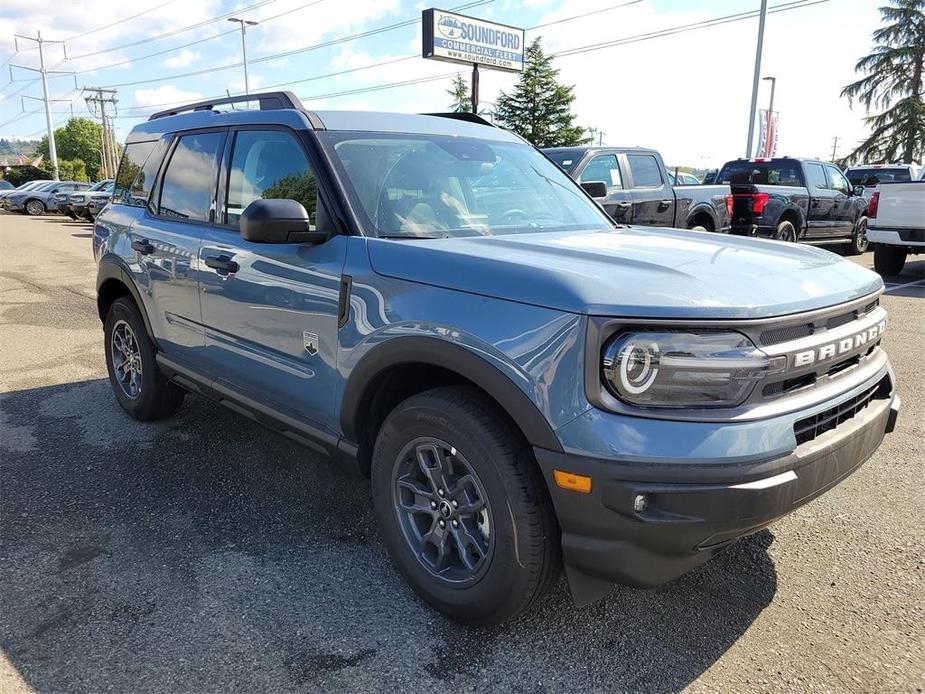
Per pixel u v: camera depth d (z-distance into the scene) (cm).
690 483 201
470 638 253
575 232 326
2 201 3259
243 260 326
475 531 249
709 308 206
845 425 242
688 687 231
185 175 396
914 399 521
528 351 217
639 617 266
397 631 256
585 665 240
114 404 500
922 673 237
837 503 358
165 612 265
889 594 281
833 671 238
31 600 271
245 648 246
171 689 226
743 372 207
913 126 3788
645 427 203
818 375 234
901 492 370
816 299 231
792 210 1233
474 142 369
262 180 334
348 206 288
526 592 235
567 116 4016
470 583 248
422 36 2152
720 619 265
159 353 425
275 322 311
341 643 249
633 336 204
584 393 208
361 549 313
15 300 918
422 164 329
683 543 210
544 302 217
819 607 273
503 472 229
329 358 285
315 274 287
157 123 449
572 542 218
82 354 639
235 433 446
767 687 230
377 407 286
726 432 204
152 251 404
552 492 216
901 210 1075
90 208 2617
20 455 409
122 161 478
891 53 3838
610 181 916
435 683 231
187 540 318
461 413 239
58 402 503
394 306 255
